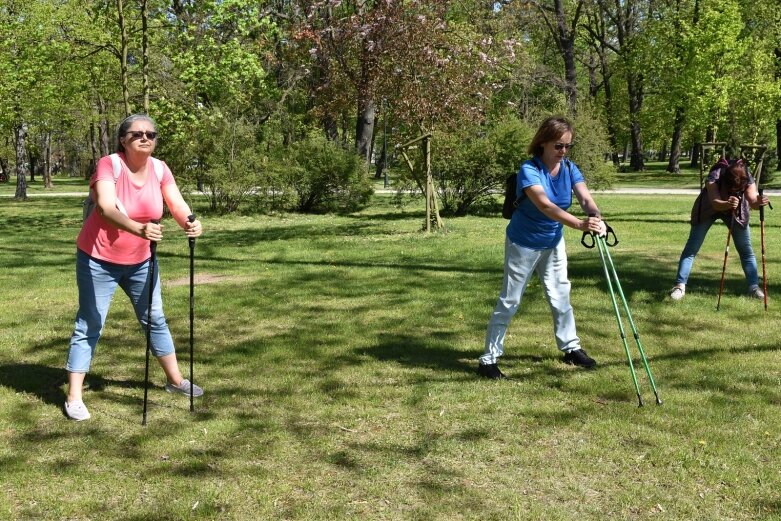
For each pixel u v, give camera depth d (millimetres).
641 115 36250
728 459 3639
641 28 37406
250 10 17094
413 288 8180
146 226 4082
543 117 20531
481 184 18078
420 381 4953
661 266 9281
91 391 4797
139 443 3932
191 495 3332
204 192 20844
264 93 21828
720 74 30594
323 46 16359
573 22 31781
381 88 15641
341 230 15320
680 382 4816
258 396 4695
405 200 23016
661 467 3584
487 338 5031
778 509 3166
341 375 5109
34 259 11336
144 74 16312
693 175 38344
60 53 18266
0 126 28781
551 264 5164
